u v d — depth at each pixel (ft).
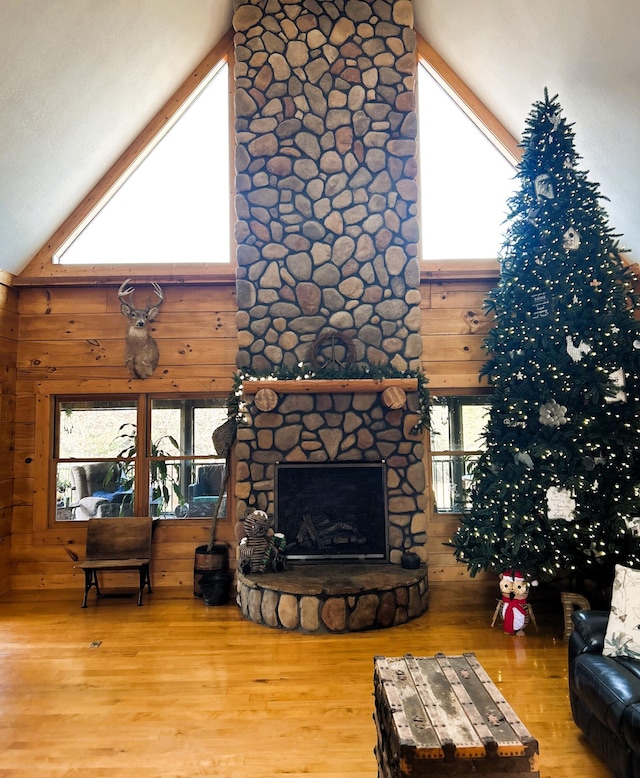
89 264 18.74
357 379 16.38
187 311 18.76
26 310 18.70
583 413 14.06
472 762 6.18
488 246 18.97
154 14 15.23
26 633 14.47
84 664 12.57
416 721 6.68
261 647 13.43
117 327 18.70
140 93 17.22
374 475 16.94
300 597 14.38
